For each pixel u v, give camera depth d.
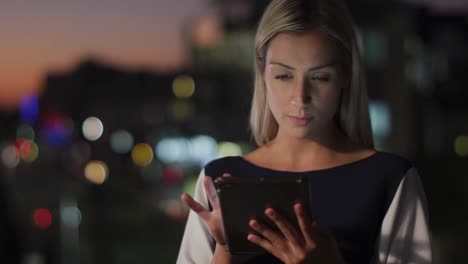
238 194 1.75
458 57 27.64
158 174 17.47
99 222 9.49
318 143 2.04
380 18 20.98
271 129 2.19
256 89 2.18
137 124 32.91
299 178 1.73
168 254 9.28
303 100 1.89
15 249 3.41
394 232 1.97
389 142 16.14
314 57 1.89
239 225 1.77
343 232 1.95
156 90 40.34
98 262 8.61
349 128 2.07
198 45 29.69
